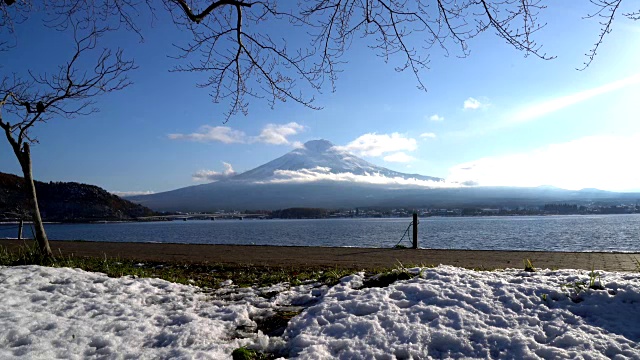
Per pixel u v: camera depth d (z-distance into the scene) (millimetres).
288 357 4543
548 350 4168
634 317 4707
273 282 8141
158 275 9094
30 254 9438
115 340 4785
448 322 4879
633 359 3945
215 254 13758
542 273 6410
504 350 4293
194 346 4734
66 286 6621
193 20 7695
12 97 10102
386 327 4867
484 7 6316
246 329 5461
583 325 4613
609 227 78812
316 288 7051
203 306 6332
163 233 85500
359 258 12086
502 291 5566
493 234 55750
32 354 4199
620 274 5984
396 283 6383
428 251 14047
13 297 5848
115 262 11180
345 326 4984
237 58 8016
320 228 102562
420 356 4316
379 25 7020
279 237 56188
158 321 5578
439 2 6535
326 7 7043
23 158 9680
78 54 9969
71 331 4867
